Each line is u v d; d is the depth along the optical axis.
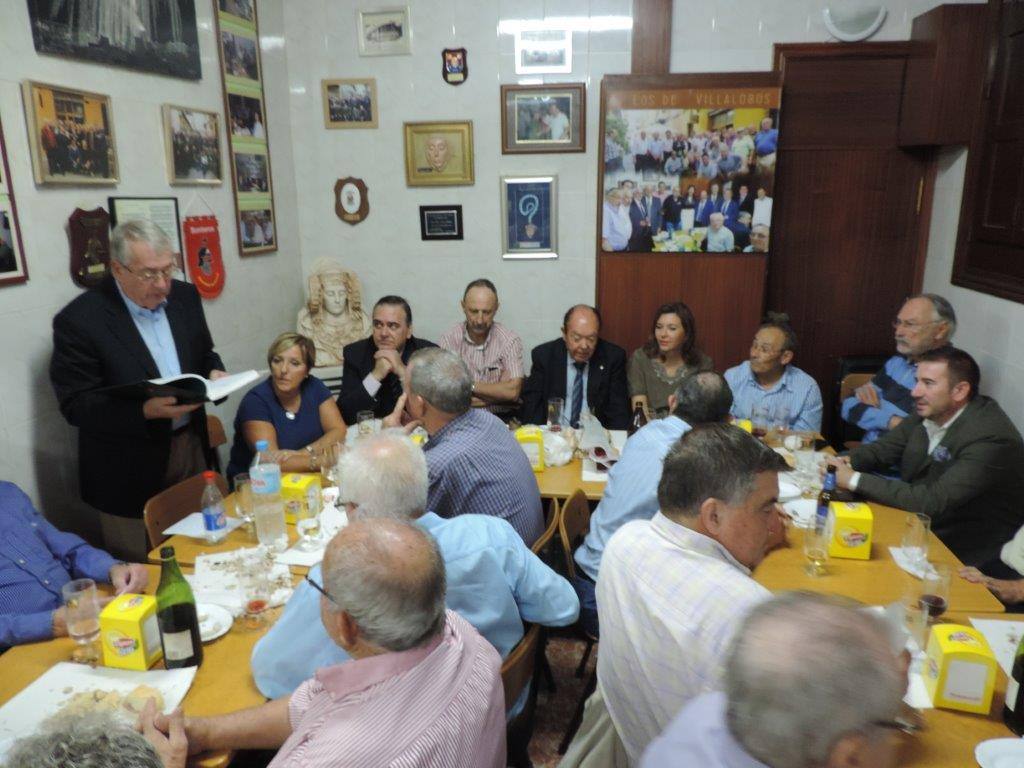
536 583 1.58
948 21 3.33
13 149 2.27
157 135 2.98
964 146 3.51
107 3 2.65
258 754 1.58
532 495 2.12
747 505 1.30
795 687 0.70
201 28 3.26
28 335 2.36
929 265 3.92
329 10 3.98
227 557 1.91
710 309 3.96
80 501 2.62
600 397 3.53
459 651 1.14
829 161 3.94
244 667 1.47
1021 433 2.93
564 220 4.11
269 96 3.89
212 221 3.39
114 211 2.73
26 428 2.36
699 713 0.89
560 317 4.25
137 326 2.49
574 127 3.96
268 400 2.77
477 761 1.11
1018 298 2.93
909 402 3.02
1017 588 1.77
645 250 3.95
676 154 3.80
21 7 2.29
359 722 1.02
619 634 1.35
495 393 3.54
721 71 3.84
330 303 4.09
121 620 1.42
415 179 4.12
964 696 1.29
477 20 3.90
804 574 1.84
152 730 1.24
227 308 3.57
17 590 1.73
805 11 3.72
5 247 2.24
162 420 2.39
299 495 2.12
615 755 1.43
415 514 1.56
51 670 1.44
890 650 0.73
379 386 3.31
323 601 1.09
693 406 2.06
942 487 2.23
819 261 4.08
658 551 1.34
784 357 3.12
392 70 4.02
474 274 4.25
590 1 3.80
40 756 0.77
